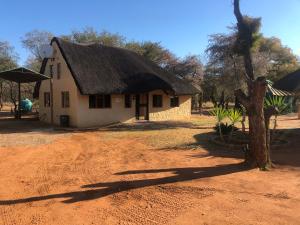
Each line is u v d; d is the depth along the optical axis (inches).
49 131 861.2
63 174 403.5
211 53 1598.2
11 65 1800.0
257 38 536.7
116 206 291.7
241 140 603.2
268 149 424.2
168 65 1998.0
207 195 311.9
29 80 1131.9
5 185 359.6
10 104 2440.9
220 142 600.7
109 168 430.6
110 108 1021.2
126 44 2085.4
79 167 440.5
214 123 1049.5
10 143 653.9
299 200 295.3
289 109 1362.0
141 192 326.6
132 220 260.7
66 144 644.1
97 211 281.1
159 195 316.5
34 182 370.0
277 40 1984.5
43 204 300.0
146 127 940.0
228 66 1529.3
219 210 275.0
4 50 1796.3
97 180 373.1
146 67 1181.1
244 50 537.0
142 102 1118.4
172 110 1198.9
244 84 1466.5
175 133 783.1
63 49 997.8
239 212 269.7
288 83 934.4
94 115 987.3
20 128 934.4
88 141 681.6
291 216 260.1
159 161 466.0
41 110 1183.6
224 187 335.3
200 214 267.7
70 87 981.8
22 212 282.0
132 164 451.5
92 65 1016.9
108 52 1136.2
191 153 524.7
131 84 1037.2
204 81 1846.7
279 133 716.0
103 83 979.3
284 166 427.5
